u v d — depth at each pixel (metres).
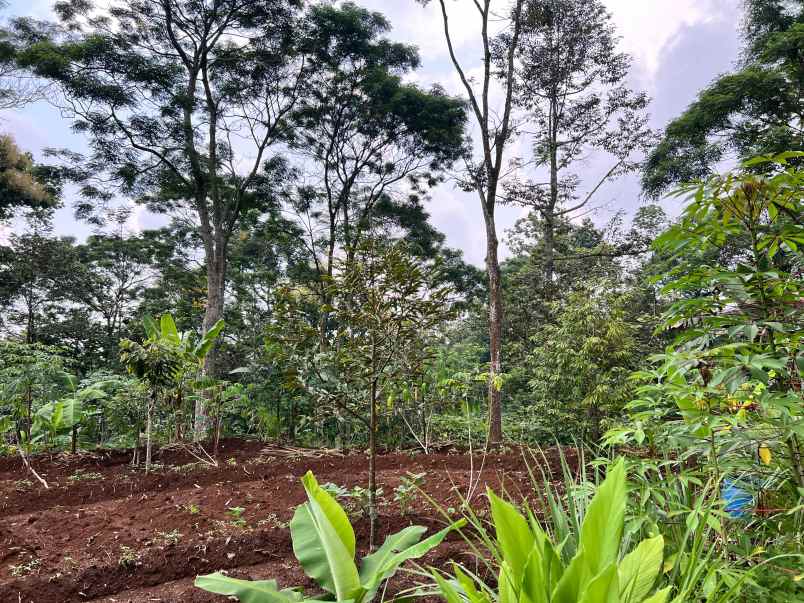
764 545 2.80
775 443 2.76
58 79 15.00
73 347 25.98
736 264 2.92
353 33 20.00
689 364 2.71
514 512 2.09
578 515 2.97
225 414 11.13
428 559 3.97
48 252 25.83
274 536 4.49
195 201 19.55
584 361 9.37
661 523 2.86
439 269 4.94
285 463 7.89
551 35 19.81
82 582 3.80
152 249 28.55
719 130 19.67
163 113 16.88
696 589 2.40
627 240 21.34
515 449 8.88
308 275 20.58
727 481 3.20
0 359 8.93
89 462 8.48
